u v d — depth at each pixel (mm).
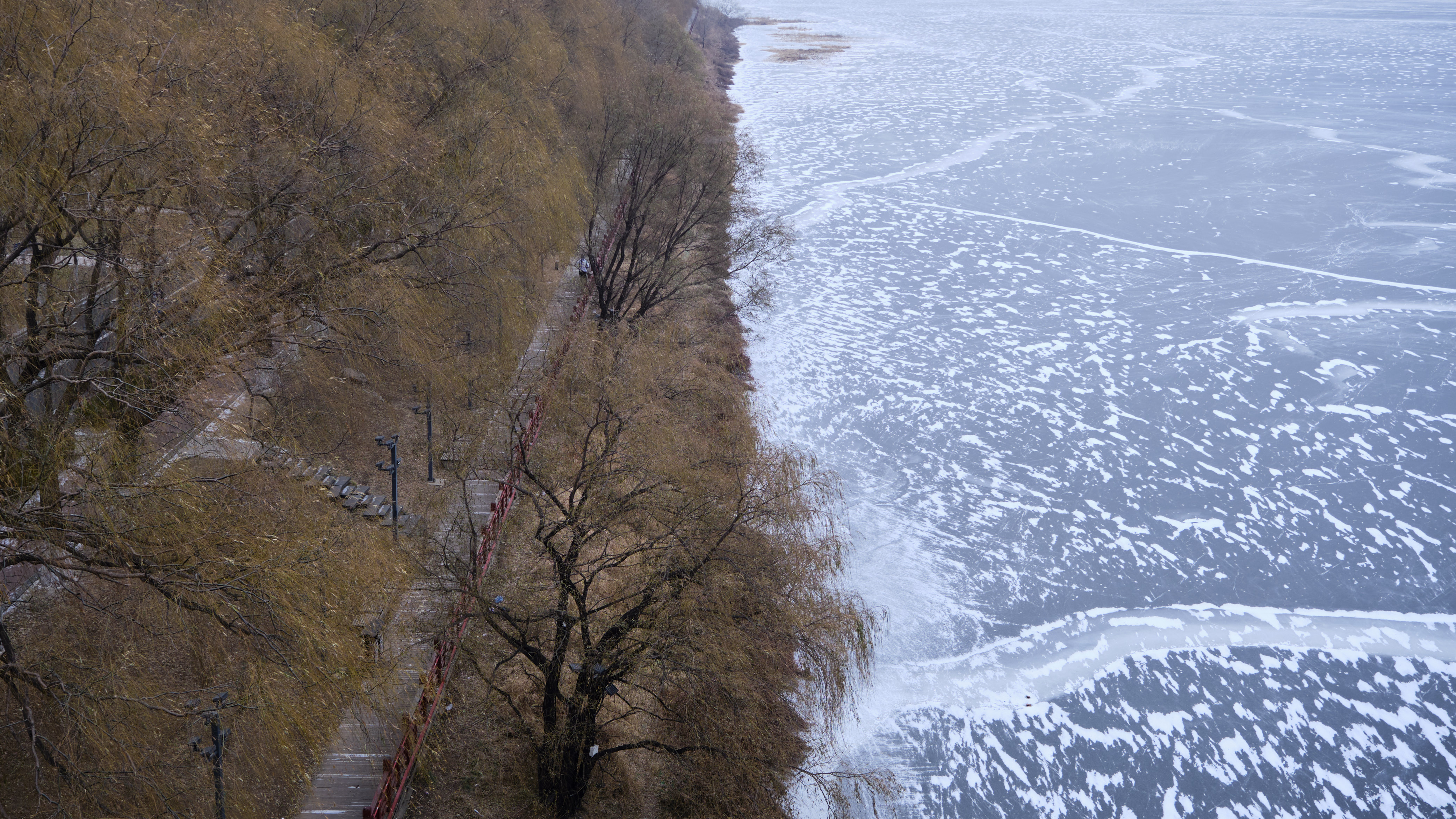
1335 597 25641
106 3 14797
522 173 23828
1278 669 23172
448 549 17969
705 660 15336
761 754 16125
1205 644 23875
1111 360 37812
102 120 13211
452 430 20609
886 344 38531
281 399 17641
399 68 22219
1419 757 20938
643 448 18500
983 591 25422
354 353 18438
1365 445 32312
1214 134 70000
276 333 17328
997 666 22984
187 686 12211
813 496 25828
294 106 18359
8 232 12297
